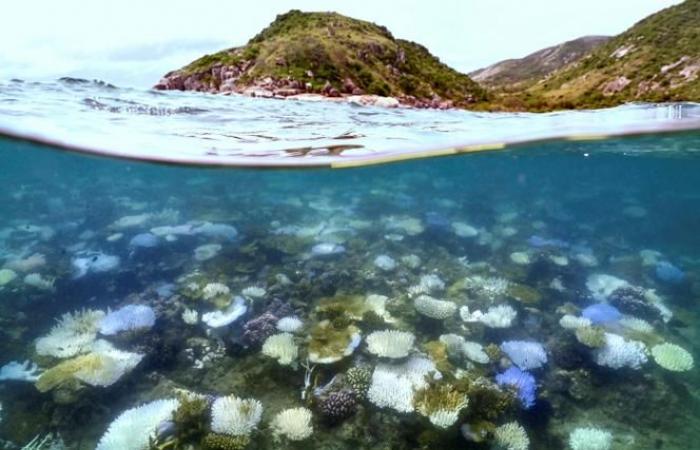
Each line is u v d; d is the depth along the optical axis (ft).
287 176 52.47
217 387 16.08
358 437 14.21
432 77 197.57
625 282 26.66
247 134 36.58
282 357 17.29
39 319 19.94
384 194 51.55
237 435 13.70
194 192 52.80
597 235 39.88
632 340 19.90
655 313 22.72
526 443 14.35
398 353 17.34
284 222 36.29
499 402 15.66
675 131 45.60
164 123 36.52
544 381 17.40
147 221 34.24
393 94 165.99
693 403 16.94
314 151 39.01
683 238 43.57
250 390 15.99
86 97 40.37
